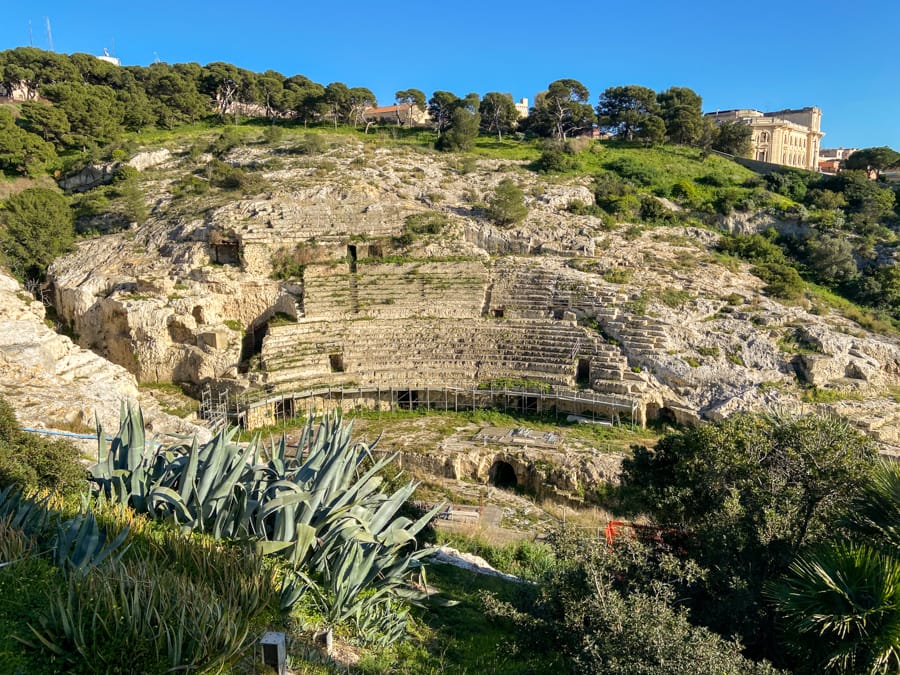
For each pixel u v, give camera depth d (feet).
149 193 246.47
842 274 205.87
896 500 40.81
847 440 55.36
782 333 150.61
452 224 202.90
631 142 327.88
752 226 236.43
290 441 130.00
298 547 39.99
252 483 43.06
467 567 67.46
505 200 208.74
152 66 382.83
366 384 149.89
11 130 273.33
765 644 45.50
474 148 310.65
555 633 44.16
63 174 280.31
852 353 145.59
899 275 194.80
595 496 108.06
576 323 159.84
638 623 37.68
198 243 186.19
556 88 352.69
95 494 44.80
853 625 36.17
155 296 169.89
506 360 152.35
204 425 136.26
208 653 27.68
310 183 233.35
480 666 40.98
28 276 201.57
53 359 119.44
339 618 38.50
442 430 133.69
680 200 250.16
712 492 57.67
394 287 177.88
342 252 188.24
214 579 35.24
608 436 128.67
